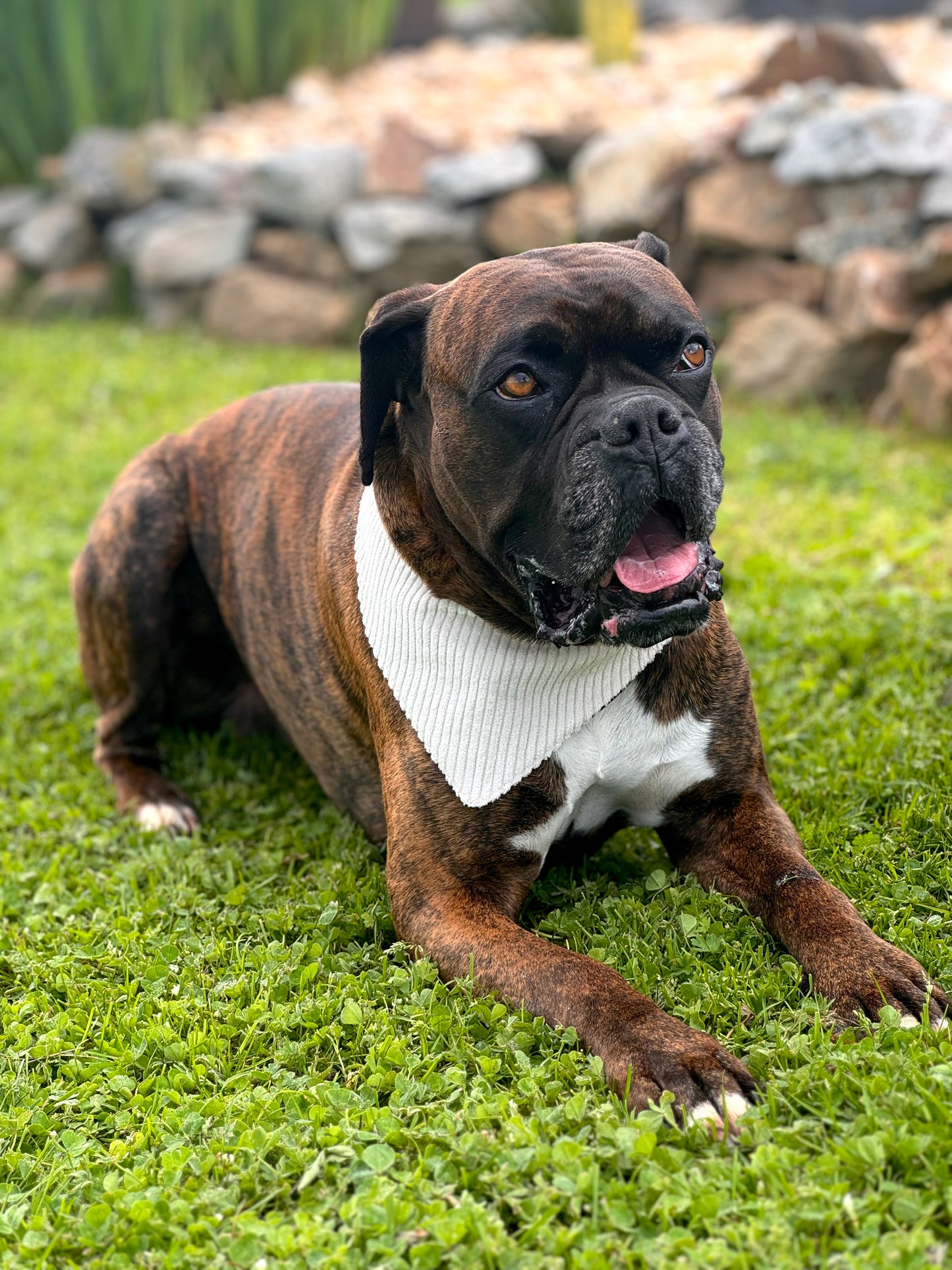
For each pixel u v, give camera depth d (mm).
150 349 2770
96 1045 974
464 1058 905
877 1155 782
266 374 2496
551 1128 840
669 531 942
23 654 1577
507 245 2570
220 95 3365
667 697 1016
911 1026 878
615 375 936
